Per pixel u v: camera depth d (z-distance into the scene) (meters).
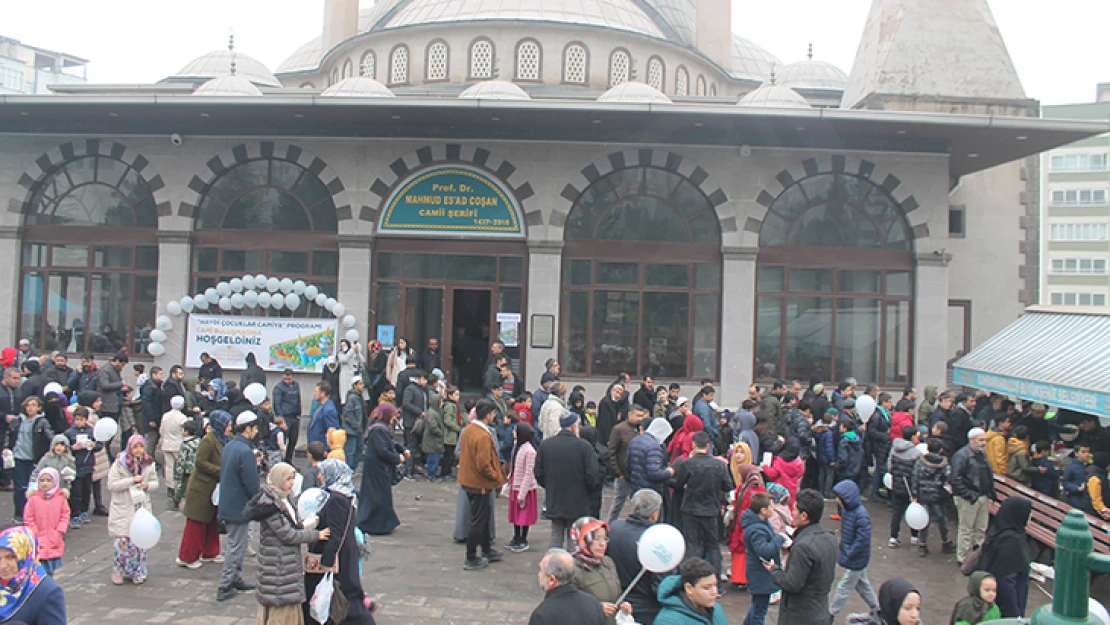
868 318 21.03
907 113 18.66
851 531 8.55
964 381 17.03
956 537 12.98
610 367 20.88
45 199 21.70
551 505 10.33
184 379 17.12
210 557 10.66
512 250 20.95
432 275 21.05
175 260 21.03
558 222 20.75
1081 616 3.71
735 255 20.66
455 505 14.05
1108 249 65.06
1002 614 8.66
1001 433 13.84
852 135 20.33
